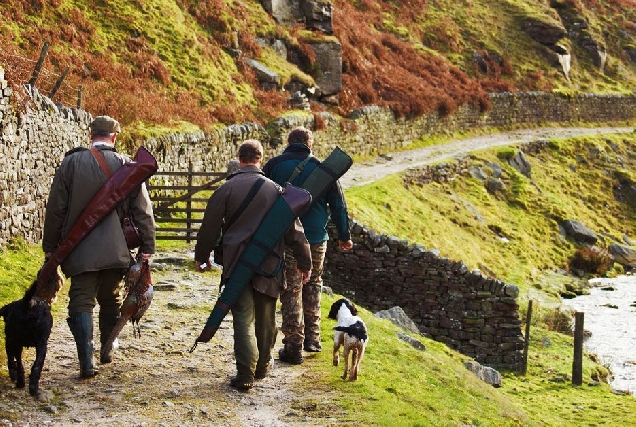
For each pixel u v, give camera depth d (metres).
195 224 19.84
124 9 29.83
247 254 7.65
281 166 8.87
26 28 24.75
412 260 18.88
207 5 34.75
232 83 32.06
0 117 13.01
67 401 7.17
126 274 7.75
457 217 33.78
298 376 8.48
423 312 18.83
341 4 50.88
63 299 11.24
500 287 18.50
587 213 43.16
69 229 7.50
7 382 7.48
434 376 11.04
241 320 7.80
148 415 6.98
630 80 67.25
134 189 7.65
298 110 34.25
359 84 41.53
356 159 37.59
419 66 49.34
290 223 7.73
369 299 19.08
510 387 16.70
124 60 27.52
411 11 57.00
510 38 60.66
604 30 70.00
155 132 22.78
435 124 45.16
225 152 27.05
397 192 31.45
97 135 7.92
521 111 53.78
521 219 37.81
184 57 30.41
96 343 9.12
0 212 12.98
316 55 39.44
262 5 40.00
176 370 8.40
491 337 18.50
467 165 40.03
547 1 68.38
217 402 7.46
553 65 60.69
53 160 16.06
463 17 60.09
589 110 59.78
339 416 7.28
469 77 53.38
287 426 6.97
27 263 12.89
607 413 15.54
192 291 12.51
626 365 21.08
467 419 9.05
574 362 17.84
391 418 7.46
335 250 19.20
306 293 9.45
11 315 7.11
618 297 30.50
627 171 49.78
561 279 32.78
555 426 13.73
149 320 10.44
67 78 23.03
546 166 46.28
